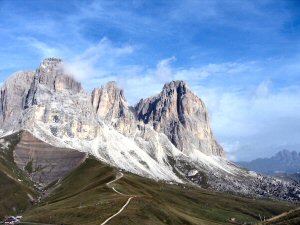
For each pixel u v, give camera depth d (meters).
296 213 151.12
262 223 156.00
